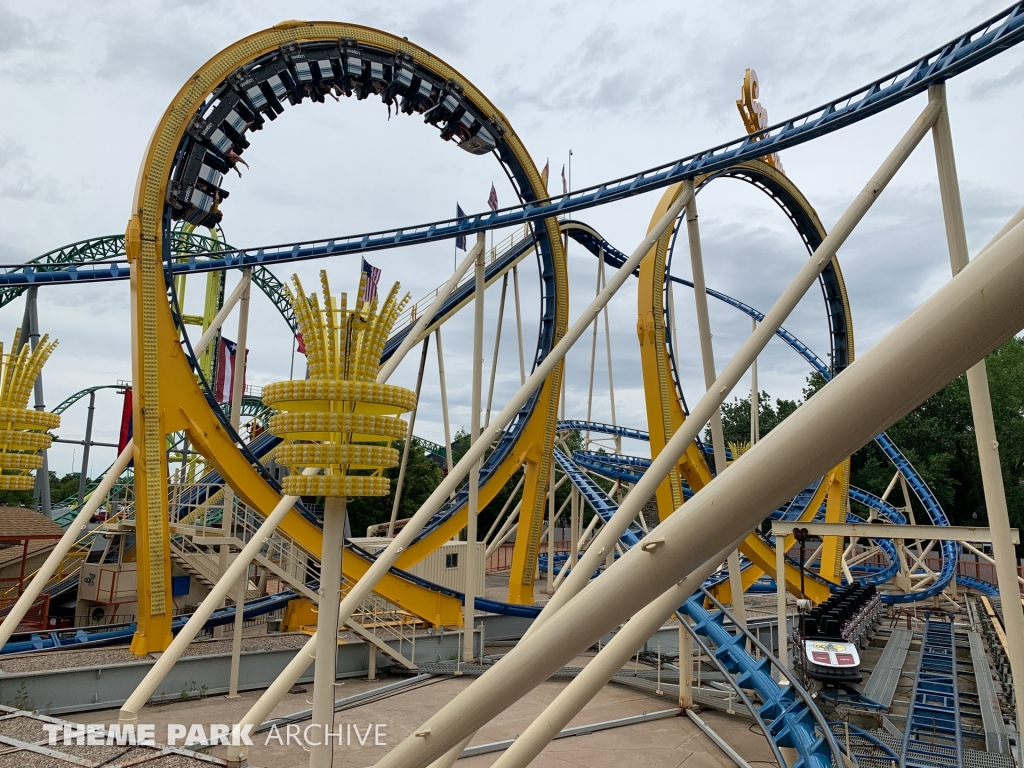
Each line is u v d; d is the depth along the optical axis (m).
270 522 15.31
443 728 5.18
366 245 23.11
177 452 31.52
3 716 11.53
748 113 24.94
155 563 18.06
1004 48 12.16
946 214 12.56
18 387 17.03
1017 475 61.00
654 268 22.06
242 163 20.41
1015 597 9.52
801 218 29.94
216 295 52.56
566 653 4.70
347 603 14.15
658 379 21.88
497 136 24.64
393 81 22.16
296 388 9.15
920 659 20.97
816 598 30.98
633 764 13.41
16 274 24.03
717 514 4.08
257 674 19.14
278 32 20.39
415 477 53.22
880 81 14.68
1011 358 60.31
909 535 16.61
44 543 30.84
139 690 13.11
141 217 18.33
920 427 59.47
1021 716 9.25
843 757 12.15
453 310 30.52
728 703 16.59
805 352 41.00
